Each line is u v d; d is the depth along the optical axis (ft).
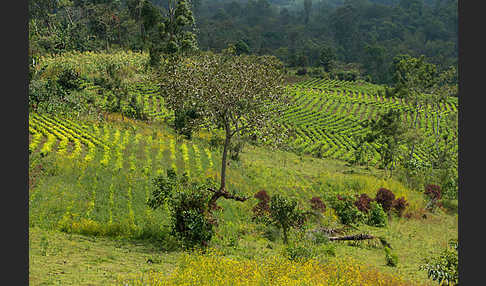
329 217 106.22
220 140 167.53
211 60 76.33
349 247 82.53
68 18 407.85
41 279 37.88
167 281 40.88
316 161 197.67
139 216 81.00
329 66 531.91
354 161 206.90
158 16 286.05
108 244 61.16
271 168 154.81
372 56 572.10
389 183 154.20
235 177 128.26
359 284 48.60
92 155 113.29
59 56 267.59
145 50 329.93
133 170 109.40
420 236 98.84
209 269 44.50
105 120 163.63
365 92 424.87
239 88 72.90
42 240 54.34
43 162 99.96
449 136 272.51
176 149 144.56
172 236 68.95
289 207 80.79
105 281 40.68
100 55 282.77
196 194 68.23
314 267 53.21
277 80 76.64
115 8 407.03
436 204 138.10
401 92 326.65
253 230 85.66
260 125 75.77
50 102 154.40
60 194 84.79
